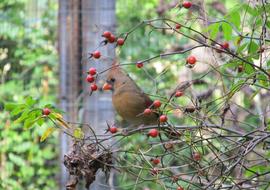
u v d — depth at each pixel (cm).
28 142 1788
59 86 1431
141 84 1502
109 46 929
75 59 1412
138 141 1222
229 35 781
